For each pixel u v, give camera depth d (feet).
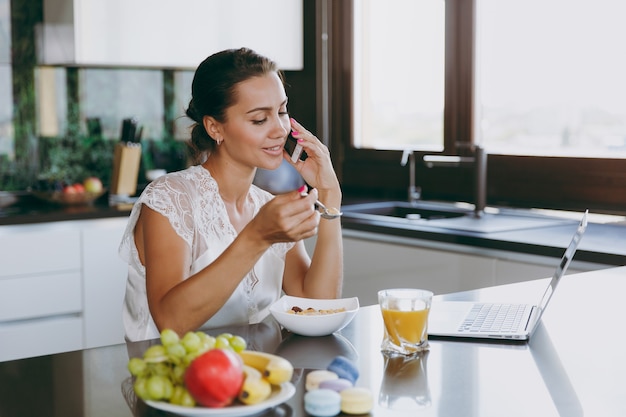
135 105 14.03
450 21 12.42
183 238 5.99
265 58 6.27
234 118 6.11
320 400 3.77
